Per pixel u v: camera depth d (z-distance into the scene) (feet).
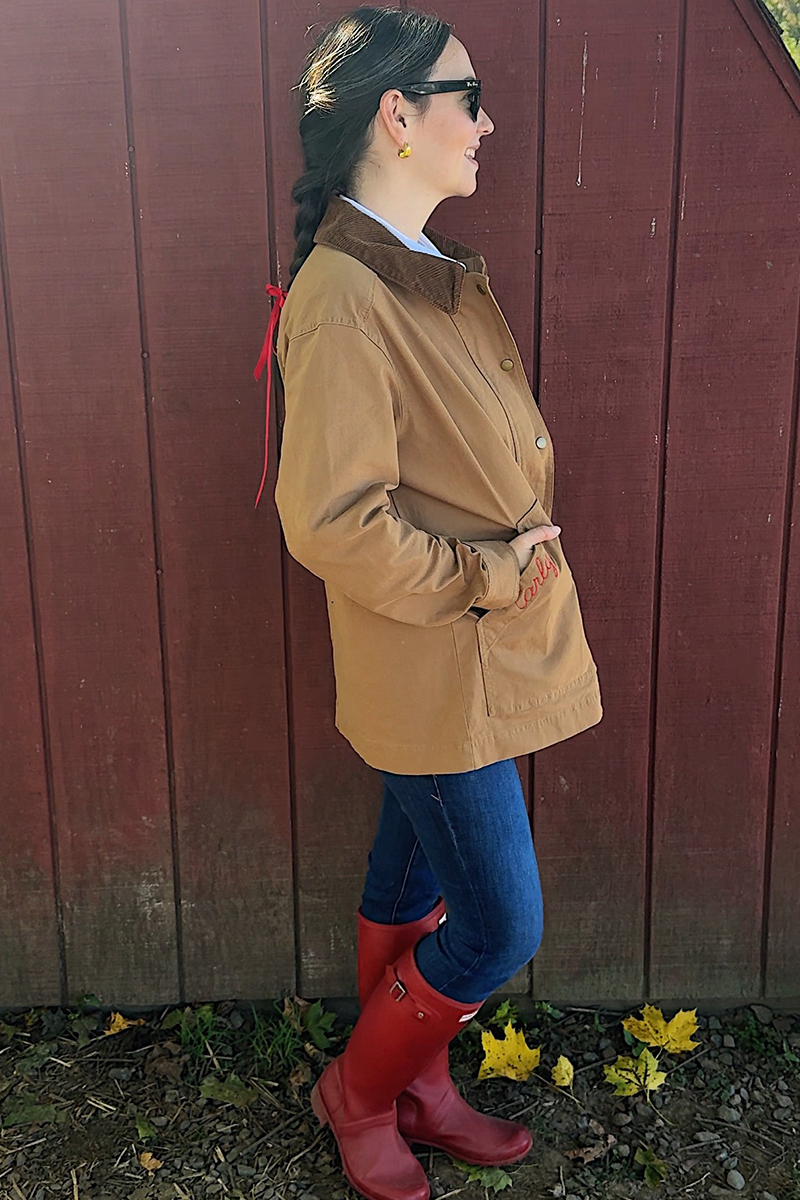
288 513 4.65
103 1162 6.28
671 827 7.24
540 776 7.16
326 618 6.92
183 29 6.15
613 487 6.75
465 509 4.96
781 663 7.00
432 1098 6.28
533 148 6.31
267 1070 6.95
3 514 6.75
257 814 7.22
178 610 6.90
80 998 7.47
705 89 6.23
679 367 6.59
